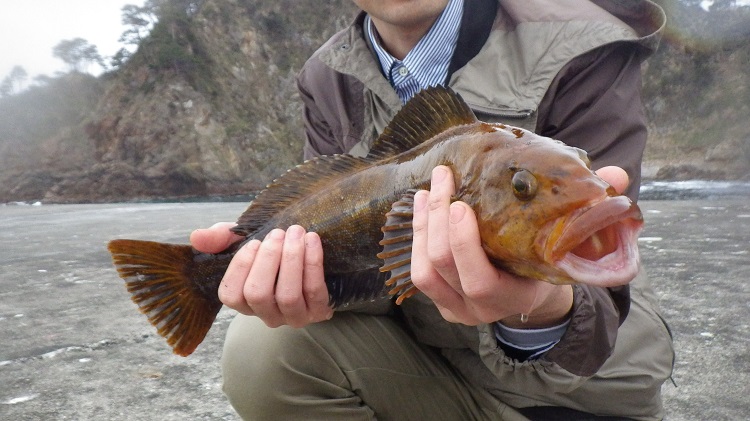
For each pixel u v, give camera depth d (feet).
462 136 1.29
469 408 1.73
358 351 1.61
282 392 1.56
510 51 1.70
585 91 1.59
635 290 1.68
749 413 1.86
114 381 2.37
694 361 2.29
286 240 1.39
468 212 1.06
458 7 1.81
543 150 1.08
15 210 18.19
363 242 1.51
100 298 3.90
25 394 2.25
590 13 1.65
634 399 1.56
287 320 1.49
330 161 1.59
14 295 4.09
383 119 1.87
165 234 7.50
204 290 1.65
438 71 1.85
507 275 1.11
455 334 1.64
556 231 0.99
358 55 1.91
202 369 2.48
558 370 1.44
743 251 4.66
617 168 1.13
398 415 1.69
